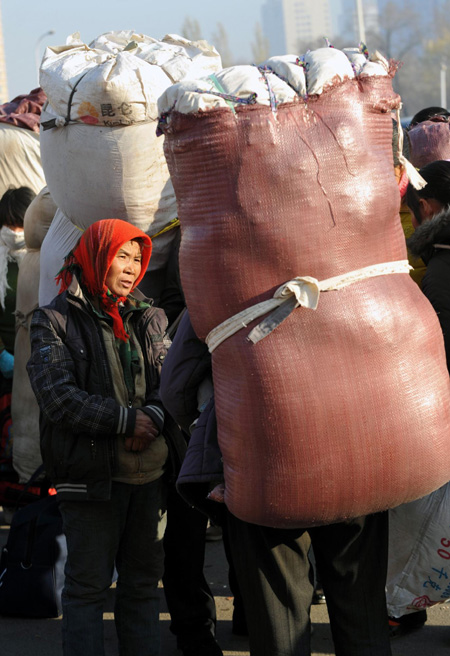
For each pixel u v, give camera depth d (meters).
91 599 2.99
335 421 2.26
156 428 2.97
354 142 2.28
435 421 2.35
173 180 2.41
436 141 4.64
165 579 3.42
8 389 5.14
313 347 2.27
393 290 2.36
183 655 3.47
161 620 3.90
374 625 2.63
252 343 2.29
